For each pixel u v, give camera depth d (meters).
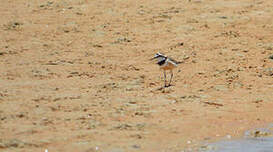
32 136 12.61
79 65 20.11
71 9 26.91
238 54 21.22
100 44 22.48
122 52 21.61
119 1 27.97
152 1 27.89
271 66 19.94
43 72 19.19
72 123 13.67
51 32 23.97
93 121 13.83
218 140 12.70
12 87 17.31
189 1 27.78
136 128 13.40
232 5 27.17
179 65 20.08
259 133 13.25
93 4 27.61
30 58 20.86
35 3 28.03
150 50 21.73
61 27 24.53
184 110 15.10
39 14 26.31
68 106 15.23
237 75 18.88
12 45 22.39
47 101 15.73
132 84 17.92
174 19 25.25
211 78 18.64
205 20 25.08
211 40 22.77
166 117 14.43
